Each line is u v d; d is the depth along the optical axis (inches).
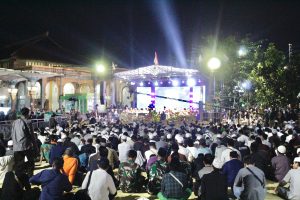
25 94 986.1
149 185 327.3
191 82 1167.0
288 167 354.3
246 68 1057.5
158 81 1239.5
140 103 1278.3
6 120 692.1
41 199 231.6
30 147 322.0
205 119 1037.2
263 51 1077.8
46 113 856.3
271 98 957.2
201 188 244.1
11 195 234.2
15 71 709.3
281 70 957.8
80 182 342.3
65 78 1462.8
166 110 1077.1
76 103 1171.9
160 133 542.9
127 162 348.5
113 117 1091.3
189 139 438.9
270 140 474.9
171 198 253.3
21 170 242.7
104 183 248.8
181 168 267.6
